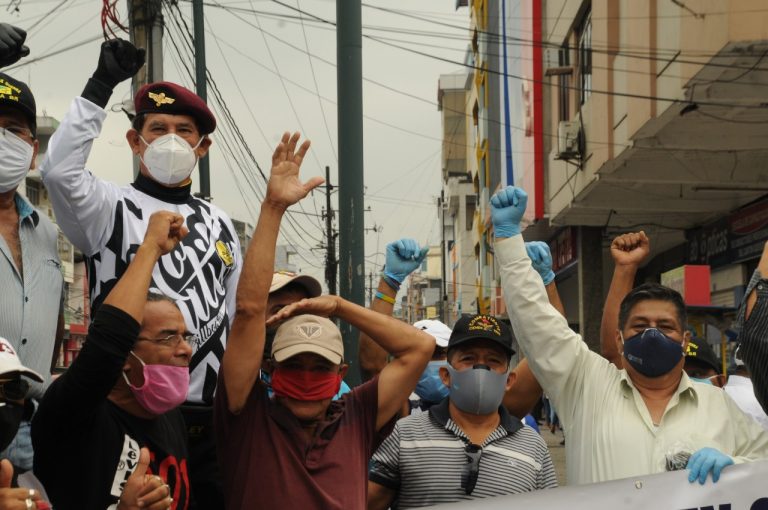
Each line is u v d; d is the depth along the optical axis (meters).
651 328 3.69
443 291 57.56
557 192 19.03
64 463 3.07
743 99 11.25
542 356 4.00
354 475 3.49
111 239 3.88
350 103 6.84
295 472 3.42
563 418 3.98
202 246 3.99
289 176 3.66
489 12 30.27
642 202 17.20
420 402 5.70
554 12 19.52
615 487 3.39
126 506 2.93
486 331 4.07
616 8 14.47
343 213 6.82
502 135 27.19
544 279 4.86
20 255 3.65
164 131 4.00
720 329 13.45
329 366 3.52
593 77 15.52
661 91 11.86
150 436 3.28
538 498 3.40
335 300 3.79
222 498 3.99
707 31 10.16
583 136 16.30
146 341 3.19
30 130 3.67
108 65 3.85
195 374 3.84
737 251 16.67
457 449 4.01
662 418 3.73
